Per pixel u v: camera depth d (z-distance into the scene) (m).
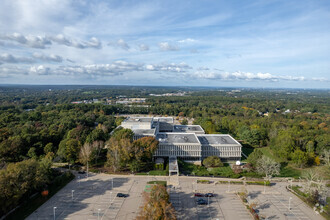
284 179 142.00
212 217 100.44
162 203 84.81
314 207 108.06
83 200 111.62
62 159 163.00
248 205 109.38
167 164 162.12
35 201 108.38
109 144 166.88
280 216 102.50
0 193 92.56
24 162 111.75
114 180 135.00
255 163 154.50
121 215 99.56
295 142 199.12
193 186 129.75
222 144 178.38
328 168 159.25
